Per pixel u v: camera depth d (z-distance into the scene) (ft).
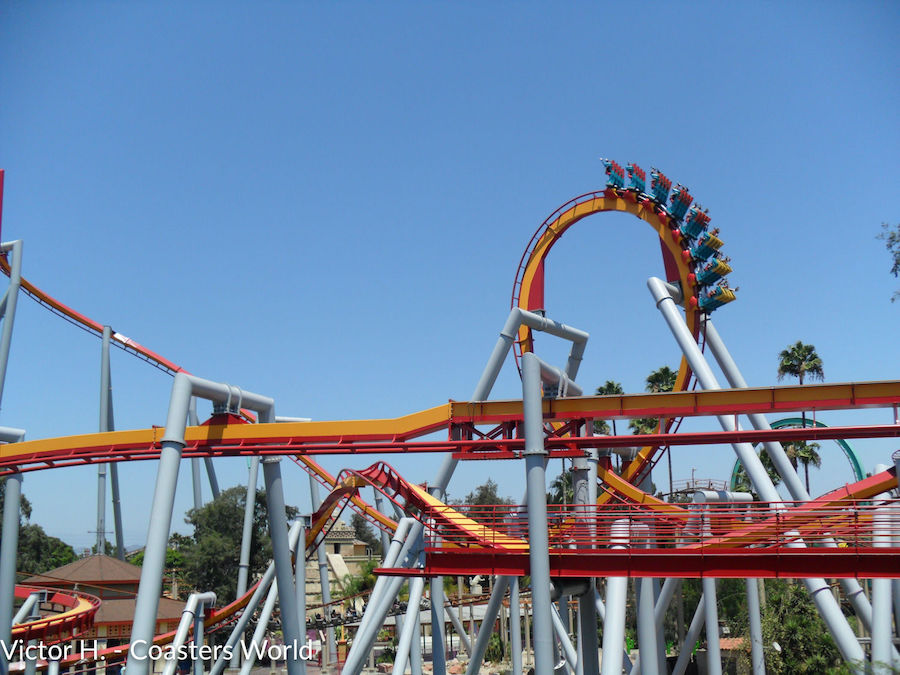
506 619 257.14
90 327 199.93
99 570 230.89
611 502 134.00
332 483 165.78
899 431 84.12
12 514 127.54
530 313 132.67
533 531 79.46
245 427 109.70
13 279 171.94
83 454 118.42
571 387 112.47
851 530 82.17
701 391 91.56
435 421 100.27
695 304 136.87
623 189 148.97
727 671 179.63
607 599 88.89
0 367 166.09
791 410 89.10
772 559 79.15
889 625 87.04
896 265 94.32
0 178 138.62
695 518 82.99
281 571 112.16
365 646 111.96
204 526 289.12
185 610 130.82
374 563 325.01
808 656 149.69
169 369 192.75
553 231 157.17
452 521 97.55
